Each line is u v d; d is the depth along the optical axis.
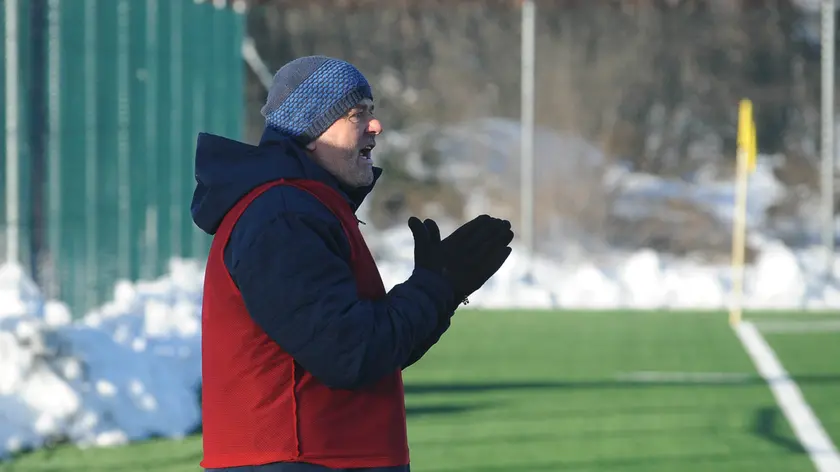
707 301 73.69
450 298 11.84
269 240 11.23
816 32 140.62
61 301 38.25
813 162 135.38
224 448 11.66
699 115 140.12
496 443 30.39
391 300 11.66
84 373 29.02
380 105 137.62
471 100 138.75
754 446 30.27
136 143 41.47
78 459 27.16
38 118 37.62
